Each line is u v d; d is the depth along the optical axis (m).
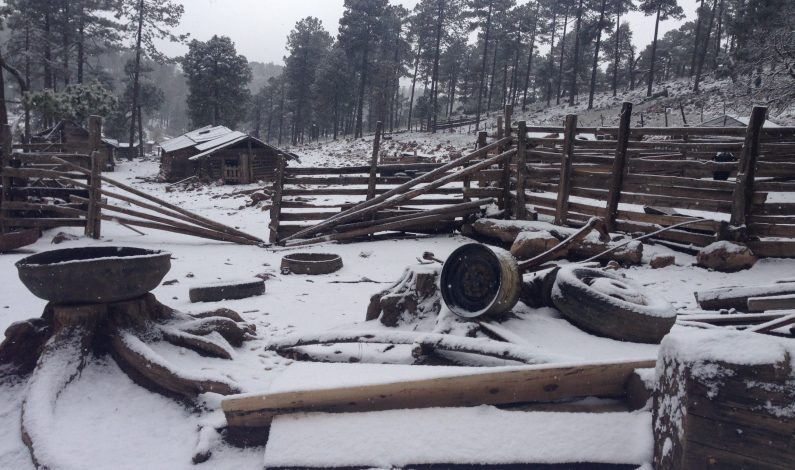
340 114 90.50
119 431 3.84
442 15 72.75
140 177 39.06
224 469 3.41
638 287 5.60
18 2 49.44
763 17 40.03
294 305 7.30
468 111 85.75
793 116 31.67
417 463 3.25
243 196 25.70
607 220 10.41
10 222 11.78
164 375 4.22
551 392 3.68
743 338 2.90
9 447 3.67
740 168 8.76
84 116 35.78
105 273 4.45
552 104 75.69
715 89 50.78
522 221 11.43
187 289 8.30
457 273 5.57
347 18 74.75
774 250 8.58
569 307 5.26
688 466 2.83
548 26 79.12
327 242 12.69
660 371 3.24
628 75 78.81
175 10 57.47
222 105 65.25
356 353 4.94
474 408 3.56
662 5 58.88
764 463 2.72
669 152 14.26
